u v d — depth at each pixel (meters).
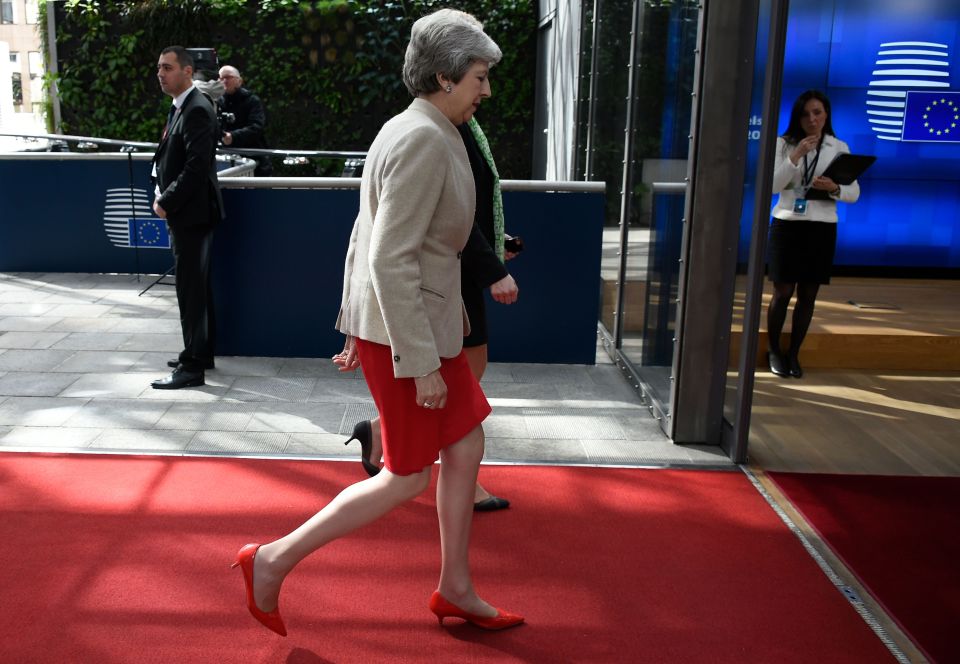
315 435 3.79
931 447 3.96
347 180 4.69
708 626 2.48
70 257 6.75
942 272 6.99
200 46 10.30
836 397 4.68
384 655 2.30
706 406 3.82
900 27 6.65
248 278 4.80
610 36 5.43
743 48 3.46
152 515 3.02
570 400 4.36
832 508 3.26
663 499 3.29
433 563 2.76
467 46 2.11
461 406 2.29
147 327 5.40
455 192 2.11
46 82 10.41
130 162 6.53
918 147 6.82
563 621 2.48
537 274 4.80
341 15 10.23
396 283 2.03
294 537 2.23
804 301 4.95
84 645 2.30
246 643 2.33
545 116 9.26
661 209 4.14
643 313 4.44
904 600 2.64
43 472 3.34
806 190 4.76
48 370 4.58
